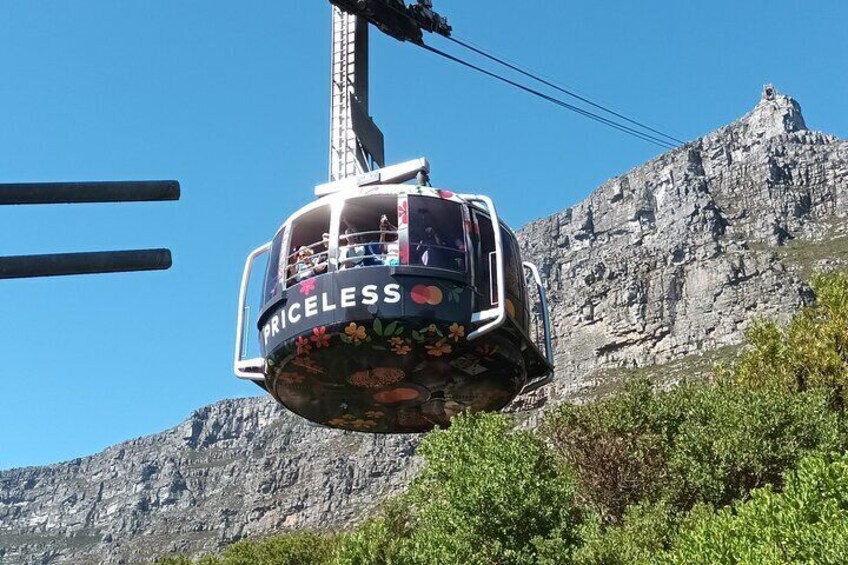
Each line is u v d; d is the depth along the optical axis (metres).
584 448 44.81
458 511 36.44
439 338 22.53
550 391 193.50
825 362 45.66
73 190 7.35
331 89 27.88
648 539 34.78
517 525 35.78
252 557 85.50
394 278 22.36
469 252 23.02
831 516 24.55
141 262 7.43
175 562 90.94
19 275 7.08
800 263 197.50
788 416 39.81
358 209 23.28
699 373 167.38
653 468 43.19
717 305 191.25
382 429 27.28
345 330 22.33
